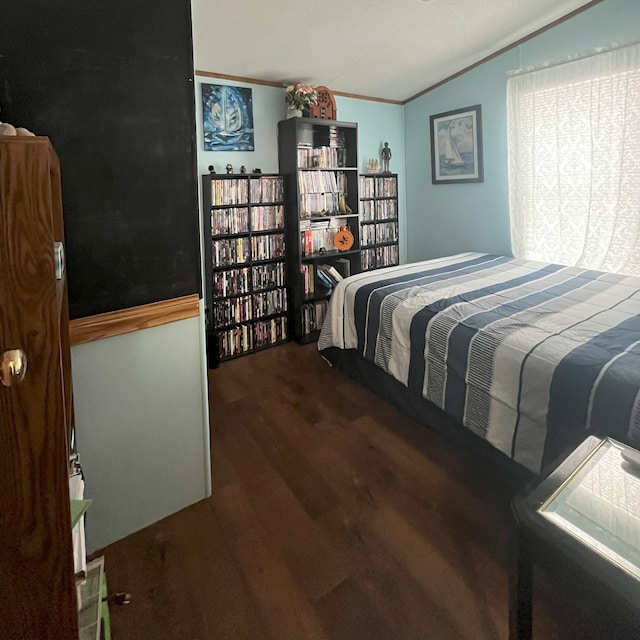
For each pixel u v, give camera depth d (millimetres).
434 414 2154
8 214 629
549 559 875
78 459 1309
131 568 1456
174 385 1626
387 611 1290
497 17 2898
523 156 3383
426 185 4336
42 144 636
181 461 1693
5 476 662
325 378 2945
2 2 1146
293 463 2012
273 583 1394
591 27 2939
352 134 3785
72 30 1246
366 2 2459
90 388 1436
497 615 1265
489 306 2166
